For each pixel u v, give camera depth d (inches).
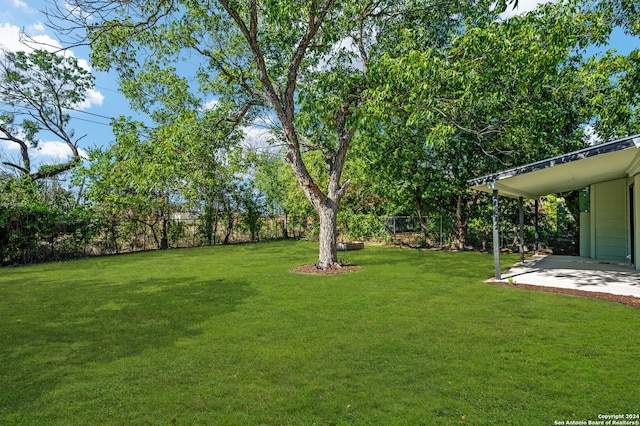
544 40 279.1
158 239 717.3
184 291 287.1
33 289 308.8
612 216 464.1
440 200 657.6
